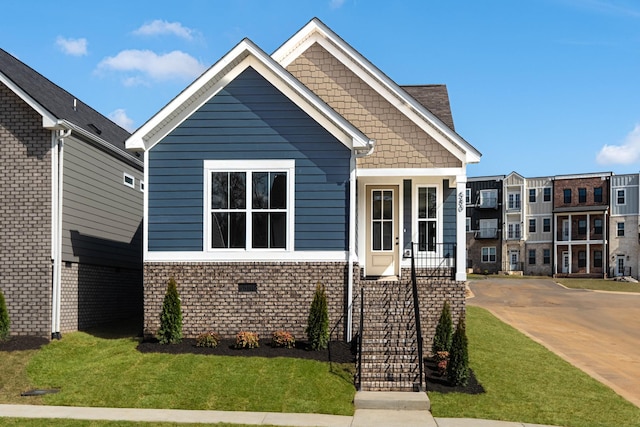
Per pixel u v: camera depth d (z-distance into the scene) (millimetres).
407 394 12781
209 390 12742
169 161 16156
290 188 15984
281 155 16047
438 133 16938
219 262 15906
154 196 16109
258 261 15883
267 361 14273
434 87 20406
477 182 69375
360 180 17984
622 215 61875
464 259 16516
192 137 16156
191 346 15250
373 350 14789
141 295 23719
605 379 15602
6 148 16531
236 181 16094
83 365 14242
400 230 17875
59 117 16953
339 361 14414
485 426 11266
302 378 13367
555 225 65062
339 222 15891
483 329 20844
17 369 13969
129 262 22344
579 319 27484
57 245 16453
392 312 16125
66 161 17281
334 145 16000
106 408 11969
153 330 15906
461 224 16641
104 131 21406
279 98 16125
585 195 63812
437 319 16281
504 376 14648
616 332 24094
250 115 16125
